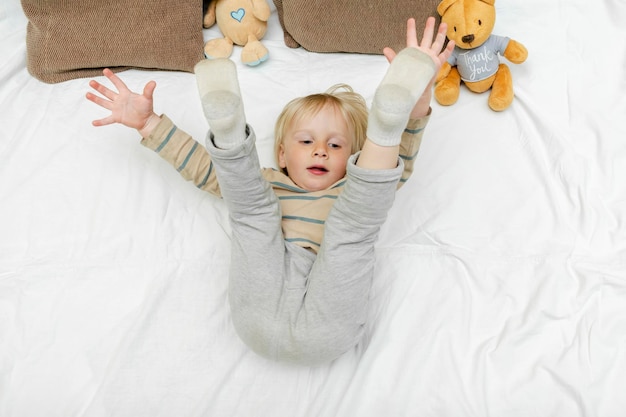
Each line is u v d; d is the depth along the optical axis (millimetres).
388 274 1106
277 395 999
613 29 1373
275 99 1332
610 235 1106
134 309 1072
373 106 834
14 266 1108
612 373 955
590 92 1296
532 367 972
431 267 1109
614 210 1137
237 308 998
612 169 1182
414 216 1173
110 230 1147
